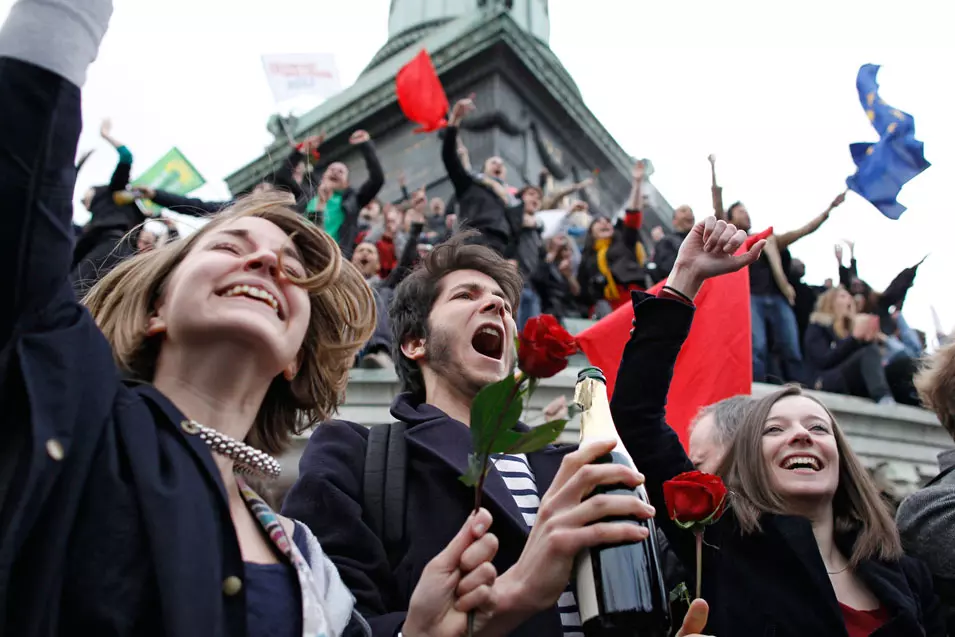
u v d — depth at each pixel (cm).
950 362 447
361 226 1208
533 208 1082
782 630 303
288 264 253
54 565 174
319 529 280
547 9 1961
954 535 369
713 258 317
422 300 364
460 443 303
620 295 1118
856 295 1155
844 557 348
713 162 903
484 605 210
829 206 1004
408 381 362
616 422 311
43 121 194
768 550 320
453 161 988
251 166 1638
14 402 187
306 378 276
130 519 188
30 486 171
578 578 222
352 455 306
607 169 1720
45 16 201
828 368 1036
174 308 231
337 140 1655
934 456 963
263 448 272
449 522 283
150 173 1216
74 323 200
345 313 282
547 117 1625
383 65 1720
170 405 216
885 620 324
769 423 356
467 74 1573
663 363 310
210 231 260
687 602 281
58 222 194
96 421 192
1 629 168
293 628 209
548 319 199
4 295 187
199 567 186
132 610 180
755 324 986
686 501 232
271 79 1068
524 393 200
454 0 1928
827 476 345
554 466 317
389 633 243
